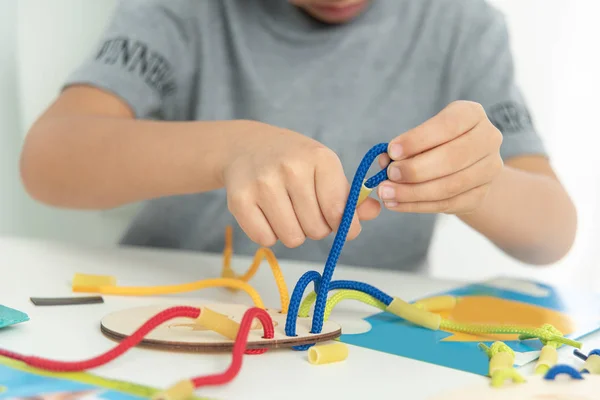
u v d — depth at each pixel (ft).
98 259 2.09
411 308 1.45
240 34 3.03
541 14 3.93
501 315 1.60
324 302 1.29
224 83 3.03
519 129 2.83
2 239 2.36
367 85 3.00
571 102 3.95
